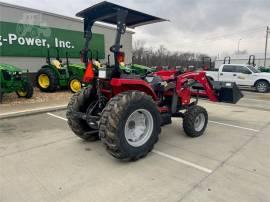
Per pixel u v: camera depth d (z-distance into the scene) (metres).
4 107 6.50
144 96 3.37
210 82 5.06
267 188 2.72
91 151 3.71
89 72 3.53
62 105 6.92
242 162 3.39
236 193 2.61
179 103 4.51
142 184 2.78
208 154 3.66
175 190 2.66
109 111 3.12
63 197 2.51
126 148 3.20
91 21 3.82
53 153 3.62
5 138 4.25
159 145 4.02
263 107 7.60
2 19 9.03
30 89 7.84
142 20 4.09
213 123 5.48
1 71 6.96
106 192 2.61
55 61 9.55
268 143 4.16
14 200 2.45
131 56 15.23
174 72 4.80
